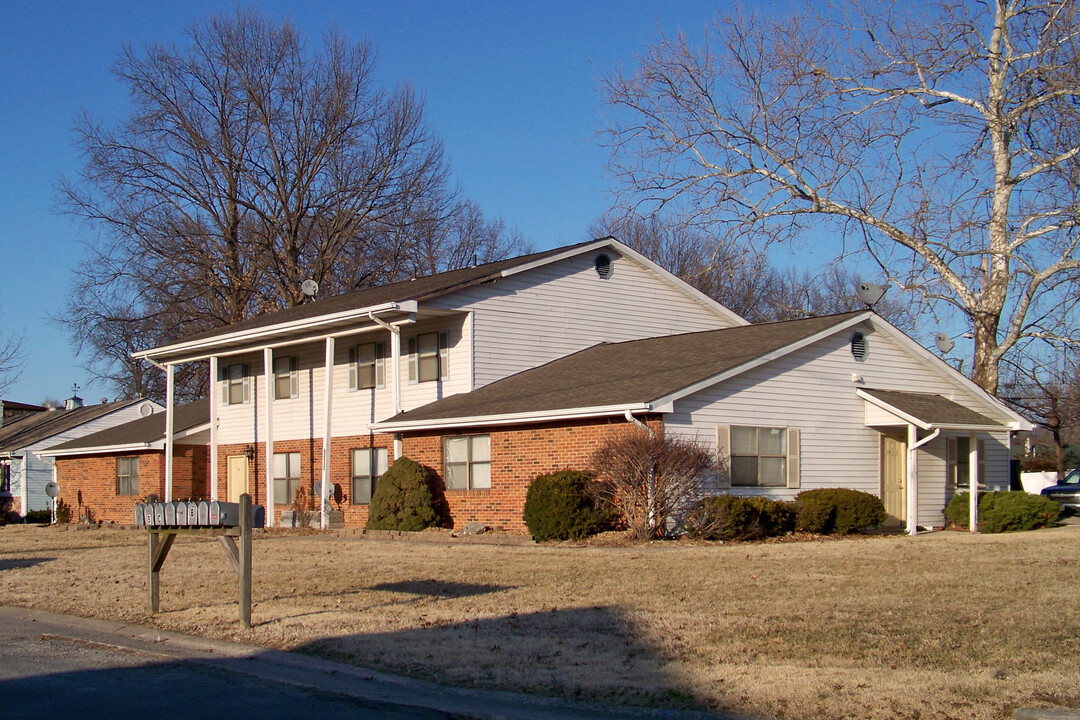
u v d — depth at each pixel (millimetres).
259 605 13508
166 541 13234
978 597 12836
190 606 13602
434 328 27672
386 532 24859
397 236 48531
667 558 17359
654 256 46438
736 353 23156
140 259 45375
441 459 25812
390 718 8211
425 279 31969
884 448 25016
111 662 10617
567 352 28578
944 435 26203
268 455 29812
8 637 12250
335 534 25891
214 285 45406
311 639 11180
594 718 8055
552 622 11695
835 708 7918
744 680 8797
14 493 47875
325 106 46000
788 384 23328
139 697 9031
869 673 8945
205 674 9984
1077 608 12000
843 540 20859
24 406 63500
